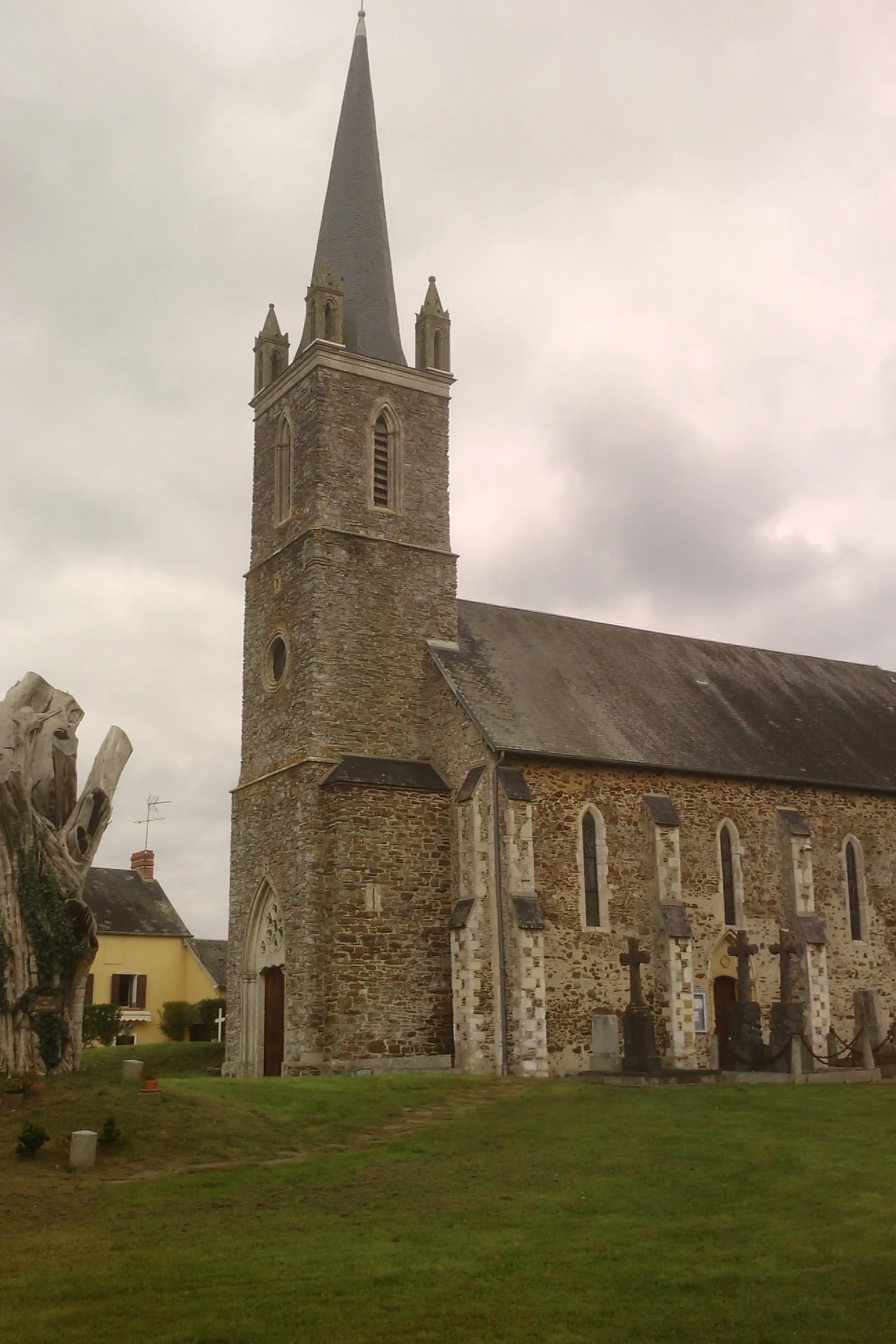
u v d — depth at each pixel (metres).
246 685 38.31
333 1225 15.27
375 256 40.12
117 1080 22.61
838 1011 37.66
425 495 37.84
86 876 23.83
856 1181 16.86
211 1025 55.53
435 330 39.50
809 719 42.47
